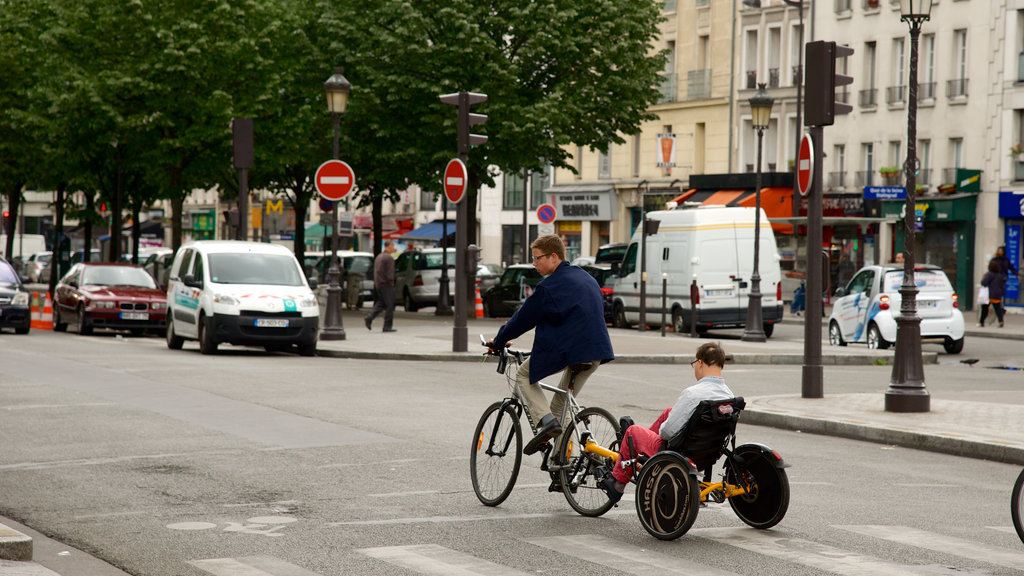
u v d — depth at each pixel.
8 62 45.69
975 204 50.72
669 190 62.28
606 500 9.31
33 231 102.00
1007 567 7.77
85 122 40.25
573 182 69.12
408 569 7.69
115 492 10.40
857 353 26.41
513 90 40.03
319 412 15.77
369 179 43.75
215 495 10.27
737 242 33.25
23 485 10.73
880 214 53.09
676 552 8.20
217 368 21.78
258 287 25.58
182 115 40.19
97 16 40.19
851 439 14.59
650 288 35.12
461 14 38.91
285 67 41.62
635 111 42.81
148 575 7.58
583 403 17.66
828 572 7.61
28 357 23.61
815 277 17.28
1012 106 49.28
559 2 40.56
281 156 41.34
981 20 50.50
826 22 56.44
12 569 7.29
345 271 53.19
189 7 40.09
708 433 8.85
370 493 10.38
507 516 9.45
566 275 9.67
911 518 9.48
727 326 33.66
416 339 29.16
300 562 7.89
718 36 60.44
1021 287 49.47
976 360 27.08
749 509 9.05
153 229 104.81
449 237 74.56
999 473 12.14
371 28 39.97
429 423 14.79
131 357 23.98
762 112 32.16
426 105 40.19
